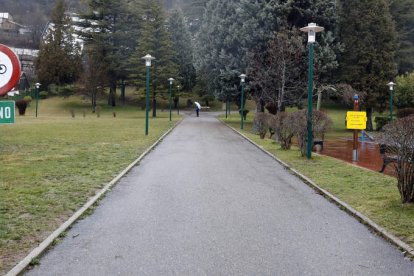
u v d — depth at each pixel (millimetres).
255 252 5121
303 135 15172
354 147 15852
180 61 67625
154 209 7246
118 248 5219
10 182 9195
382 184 9695
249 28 33375
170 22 67625
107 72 59250
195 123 38281
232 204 7691
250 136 24312
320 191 9008
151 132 25422
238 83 35406
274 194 8711
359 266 4734
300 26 34750
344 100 34344
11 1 96562
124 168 11656
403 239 5684
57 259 4832
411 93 36344
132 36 59250
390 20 37812
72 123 33000
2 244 5207
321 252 5180
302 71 32062
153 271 4480
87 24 59531
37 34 88438
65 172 10719
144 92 49688
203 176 10781
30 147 16500
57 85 67562
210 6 41219
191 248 5227
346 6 37469
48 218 6449
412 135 7406
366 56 36562
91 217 6695
